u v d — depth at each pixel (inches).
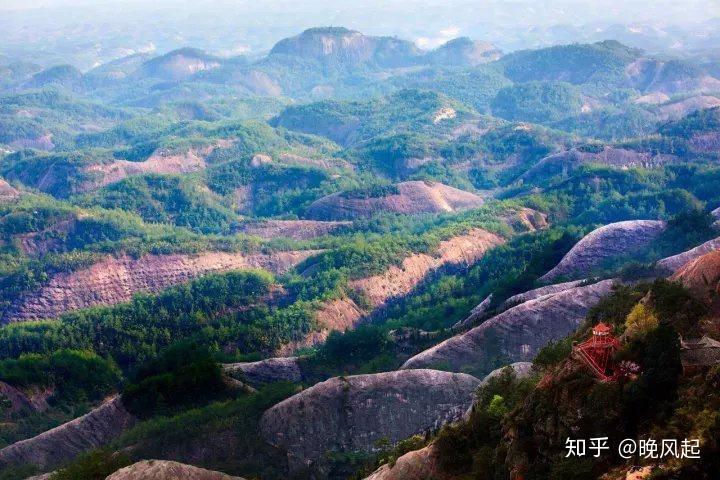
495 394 3895.2
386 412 4923.7
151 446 4909.0
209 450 4852.4
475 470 2999.5
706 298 3029.0
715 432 2223.2
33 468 5280.5
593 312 3932.1
